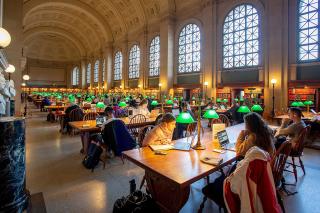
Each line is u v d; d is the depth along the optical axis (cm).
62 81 3884
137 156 248
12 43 930
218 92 1400
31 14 2375
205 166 216
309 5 1020
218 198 211
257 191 153
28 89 3412
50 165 412
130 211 209
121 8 2266
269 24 1144
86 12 2491
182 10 1706
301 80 1020
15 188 201
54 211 252
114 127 392
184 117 263
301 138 341
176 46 1761
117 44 2627
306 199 282
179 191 207
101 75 2970
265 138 218
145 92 2053
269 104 1133
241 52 1296
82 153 493
